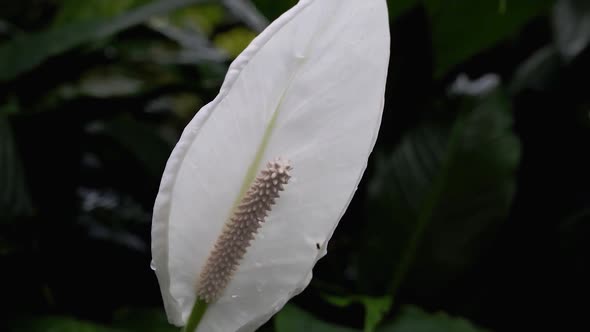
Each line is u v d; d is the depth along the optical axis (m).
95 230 0.75
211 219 0.43
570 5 0.80
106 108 0.79
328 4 0.41
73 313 0.65
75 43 0.72
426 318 0.60
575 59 0.82
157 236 0.42
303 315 0.58
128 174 0.83
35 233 0.63
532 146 0.83
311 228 0.43
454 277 0.66
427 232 0.67
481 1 0.68
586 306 0.69
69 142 0.80
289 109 0.42
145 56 0.86
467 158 0.68
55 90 0.76
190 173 0.42
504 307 0.71
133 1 0.89
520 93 0.84
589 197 0.80
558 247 0.71
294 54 0.42
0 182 0.62
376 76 0.41
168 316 0.44
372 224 0.69
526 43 0.95
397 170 0.70
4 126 0.64
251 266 0.43
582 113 0.87
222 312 0.44
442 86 0.85
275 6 0.70
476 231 0.66
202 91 0.82
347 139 0.42
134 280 0.71
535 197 0.80
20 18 1.03
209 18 1.33
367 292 0.67
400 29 0.75
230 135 0.42
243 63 0.41
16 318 0.56
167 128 1.10
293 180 0.43
